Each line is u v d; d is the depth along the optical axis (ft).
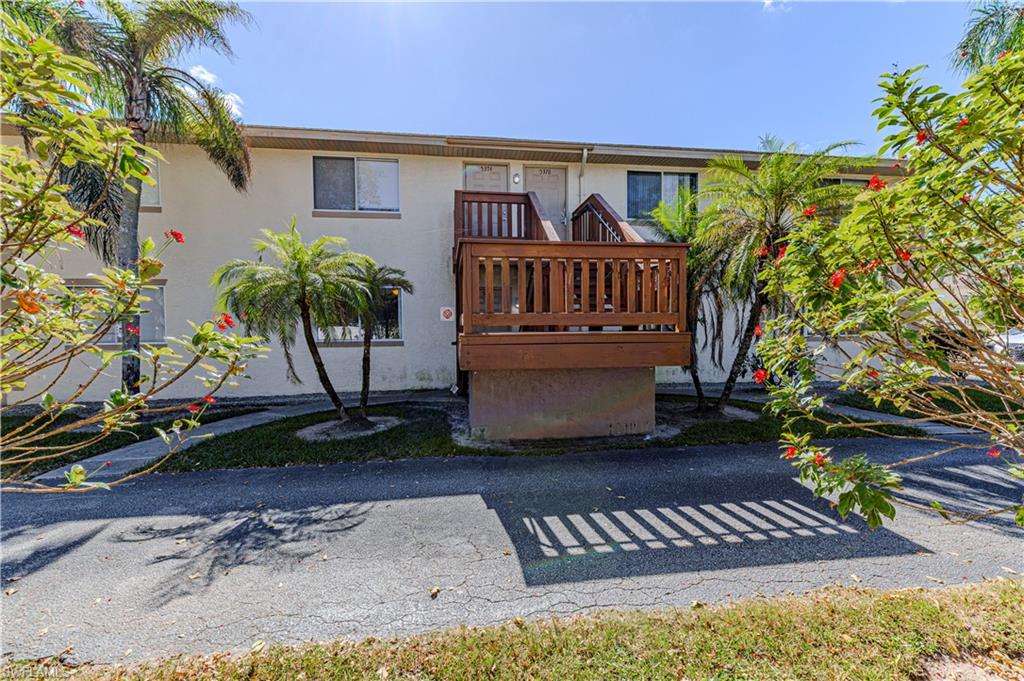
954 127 5.61
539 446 19.13
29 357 6.36
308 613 8.41
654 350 18.43
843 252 7.45
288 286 19.71
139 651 7.41
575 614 8.28
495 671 6.68
